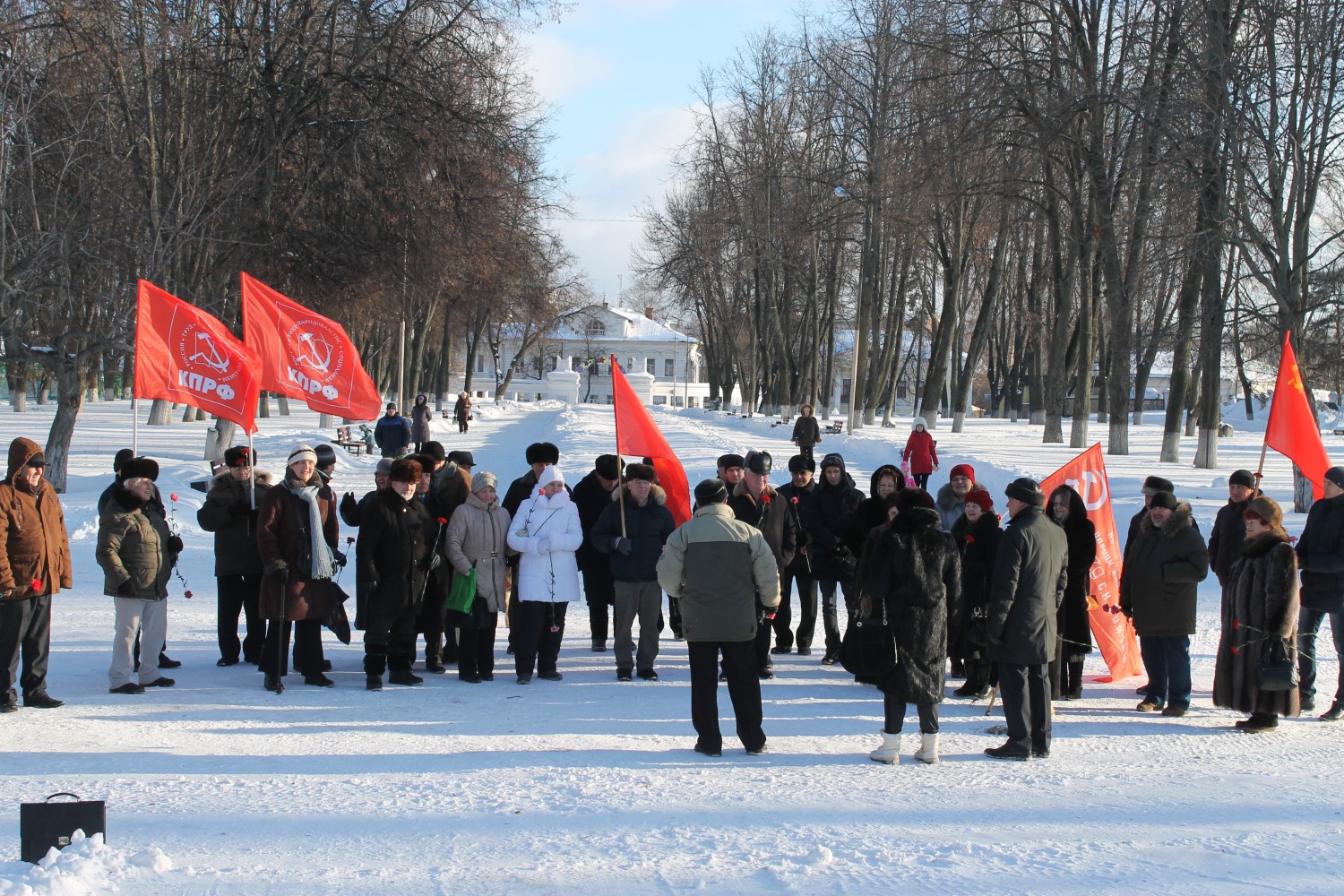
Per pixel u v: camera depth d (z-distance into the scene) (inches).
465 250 1203.2
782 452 1397.6
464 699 353.4
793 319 2573.8
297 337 455.2
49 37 893.2
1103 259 1321.4
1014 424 2347.4
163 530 363.6
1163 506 346.0
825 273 2395.4
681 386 5009.8
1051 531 293.3
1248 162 851.4
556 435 1610.5
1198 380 2166.6
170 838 212.5
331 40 1112.8
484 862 201.6
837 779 264.5
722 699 359.9
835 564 422.0
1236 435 2313.0
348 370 464.8
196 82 1039.0
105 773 258.5
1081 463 411.5
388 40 1131.9
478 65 1135.0
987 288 1806.1
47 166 878.4
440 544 390.0
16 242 813.2
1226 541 354.0
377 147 1106.1
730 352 3176.7
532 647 381.4
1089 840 218.7
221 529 398.6
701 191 2378.2
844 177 1728.6
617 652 388.2
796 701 357.7
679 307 2719.0
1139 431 2273.6
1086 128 1238.9
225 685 368.2
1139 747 302.8
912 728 322.3
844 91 1680.6
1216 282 1155.3
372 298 1234.6
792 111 2041.1
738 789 252.7
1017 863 204.2
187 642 446.6
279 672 361.1
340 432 1364.4
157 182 949.2
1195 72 895.1
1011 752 288.2
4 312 815.7
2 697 320.8
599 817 229.3
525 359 5152.6
